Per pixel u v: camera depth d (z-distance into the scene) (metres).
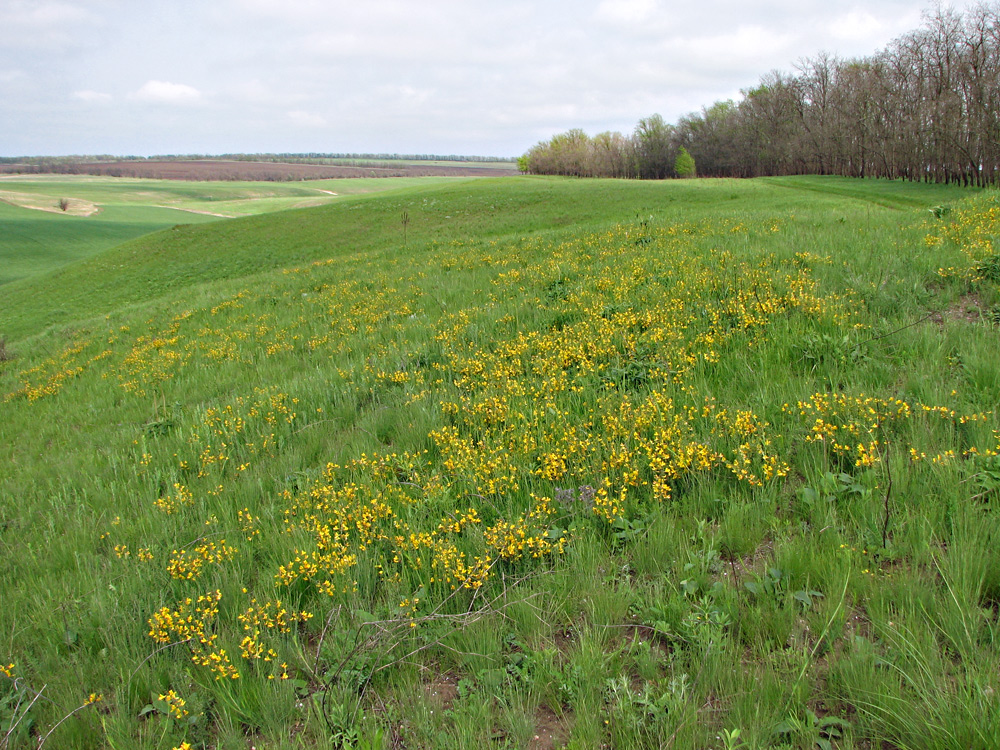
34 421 11.33
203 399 10.33
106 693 3.59
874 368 5.79
